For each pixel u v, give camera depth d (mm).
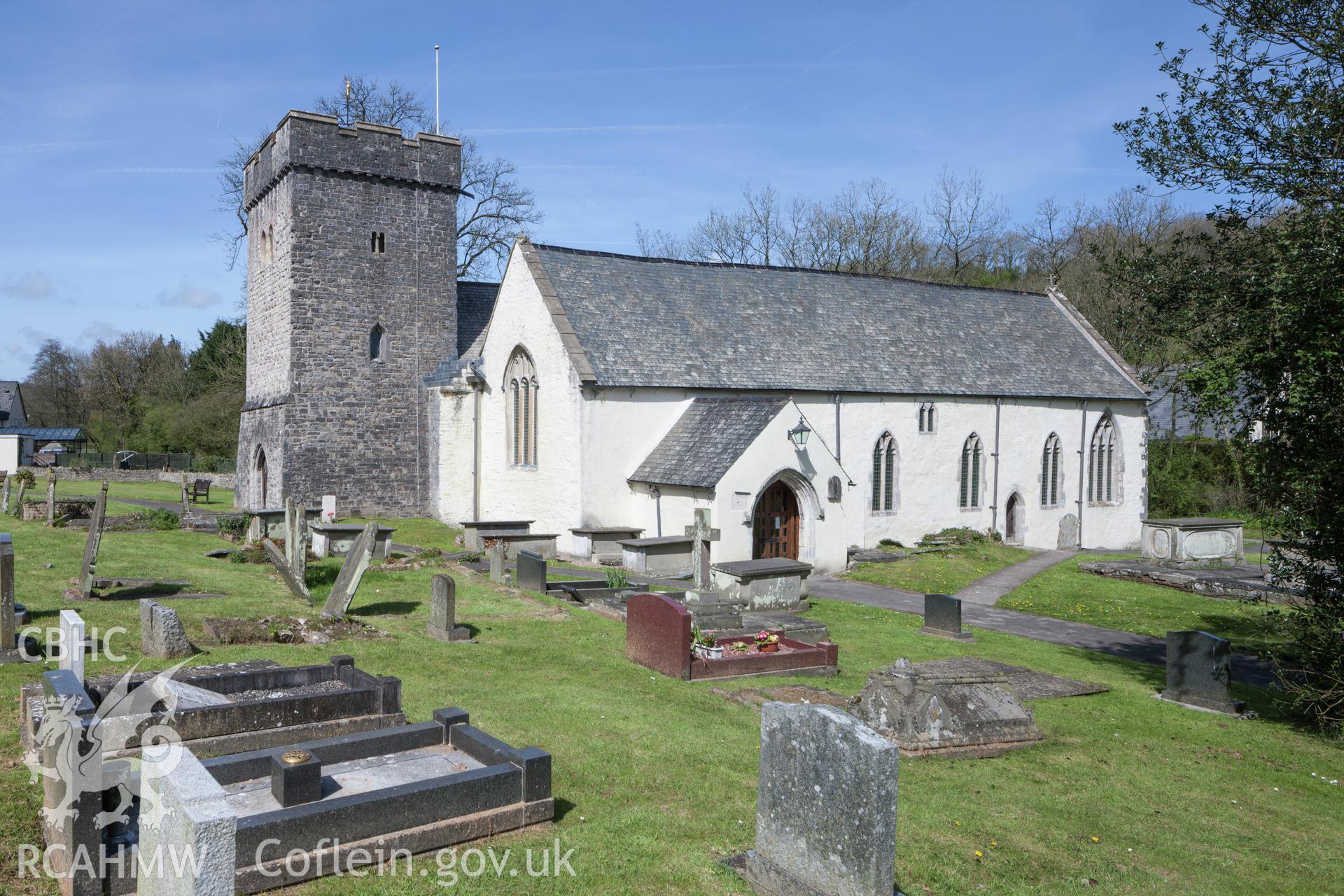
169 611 13523
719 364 33625
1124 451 44562
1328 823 11469
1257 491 15656
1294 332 13938
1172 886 9227
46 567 20172
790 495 31375
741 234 71000
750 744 12078
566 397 31266
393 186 39125
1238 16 14633
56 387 105438
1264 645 23984
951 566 33812
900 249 69375
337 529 26172
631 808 9648
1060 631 24984
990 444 39719
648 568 27844
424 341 39969
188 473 56750
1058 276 62031
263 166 39719
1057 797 11438
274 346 39000
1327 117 13977
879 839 7250
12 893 7078
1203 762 13578
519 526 32125
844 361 36438
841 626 22141
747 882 8305
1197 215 58438
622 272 35406
